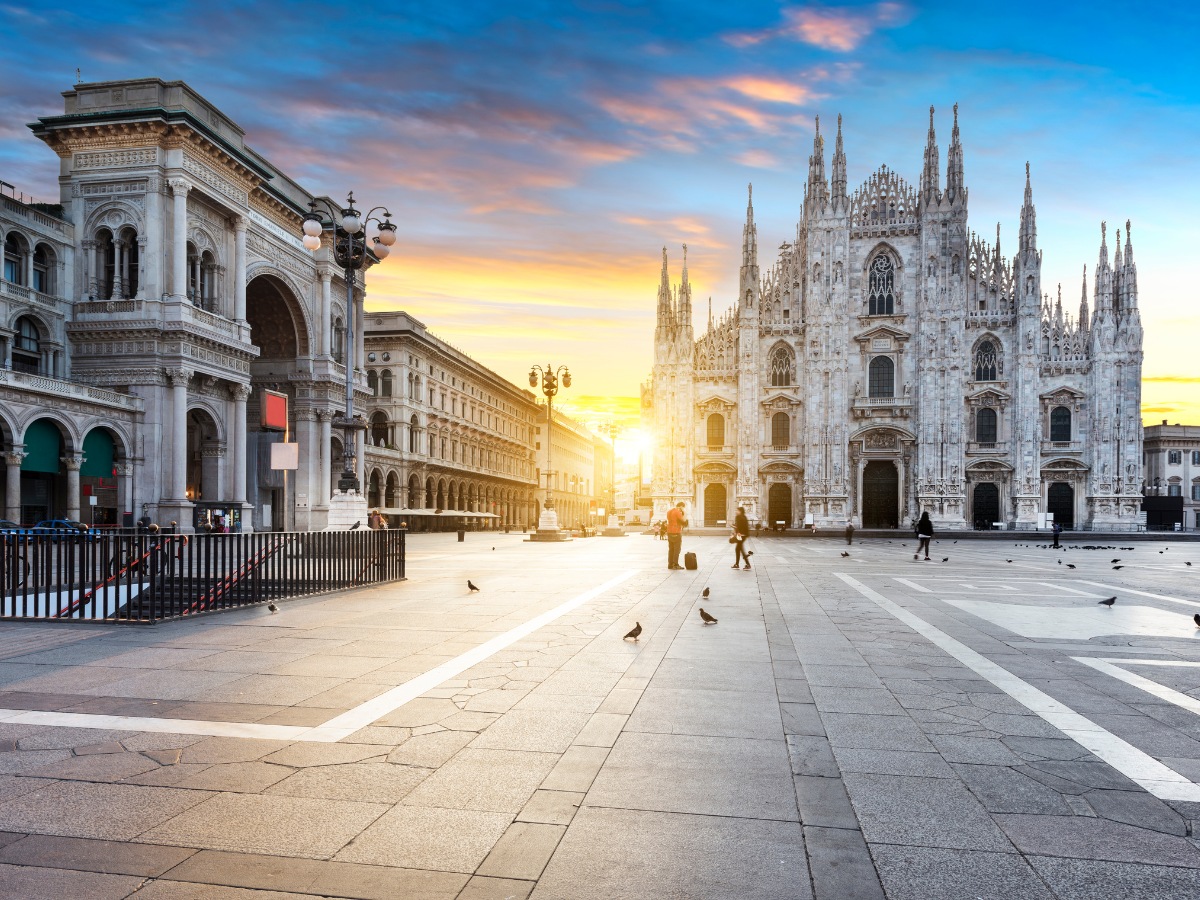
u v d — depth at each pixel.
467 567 28.09
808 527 73.69
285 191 63.78
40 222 45.84
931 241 76.50
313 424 65.75
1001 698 8.66
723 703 8.33
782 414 80.12
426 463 86.06
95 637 12.27
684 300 81.88
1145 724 7.69
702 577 24.09
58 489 45.69
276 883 4.52
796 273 80.81
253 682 9.16
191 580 14.77
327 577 18.53
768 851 4.91
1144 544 58.97
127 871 4.66
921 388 75.88
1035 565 31.72
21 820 5.34
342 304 70.75
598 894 4.39
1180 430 110.12
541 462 135.25
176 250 48.00
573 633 12.64
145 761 6.47
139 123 47.16
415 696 8.52
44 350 46.16
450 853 4.87
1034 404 73.88
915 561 34.03
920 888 4.47
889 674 9.80
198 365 49.19
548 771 6.25
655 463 81.38
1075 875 4.64
